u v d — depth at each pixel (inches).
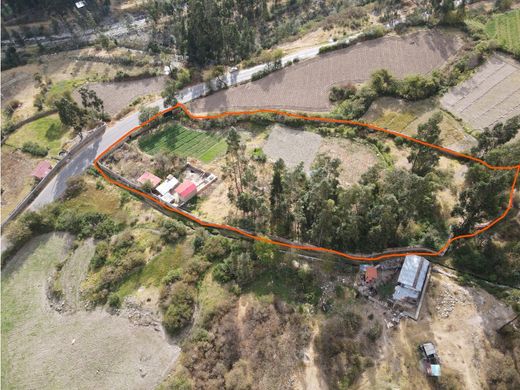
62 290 2669.8
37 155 3649.1
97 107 3934.5
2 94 4697.3
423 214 2726.4
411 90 3646.7
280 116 3631.9
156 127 3804.1
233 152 3110.2
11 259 2915.8
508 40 4119.1
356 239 2509.8
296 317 2316.7
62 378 2298.2
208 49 4591.5
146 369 2255.2
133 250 2780.5
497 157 2760.8
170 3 5649.6
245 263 2447.1
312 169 3041.3
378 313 2313.0
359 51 4291.3
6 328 2551.7
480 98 3617.1
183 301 2421.3
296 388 2094.0
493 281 2394.2
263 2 5595.5
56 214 3115.2
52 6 6161.4
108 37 5462.6
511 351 2096.5
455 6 4601.4
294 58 4340.6
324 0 5954.7
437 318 2257.6
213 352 2201.0
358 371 2085.4
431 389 2018.9
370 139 3378.4
